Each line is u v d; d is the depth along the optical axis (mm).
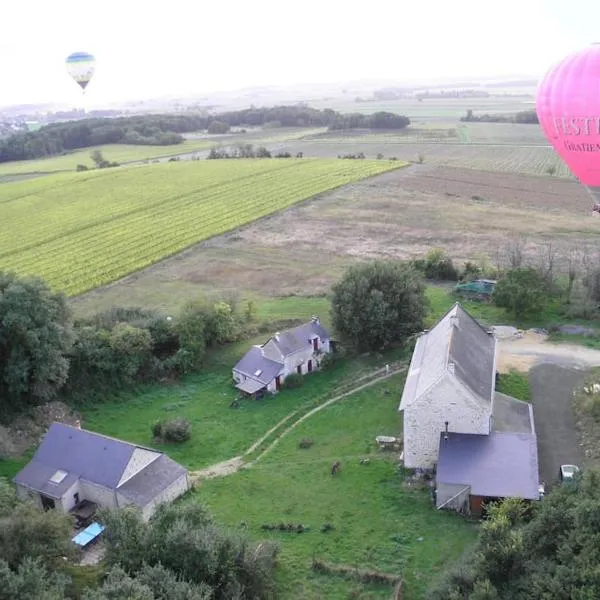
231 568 35875
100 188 156875
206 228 119000
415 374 53062
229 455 54531
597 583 28203
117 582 30719
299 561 41062
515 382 60656
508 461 45500
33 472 49219
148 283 94875
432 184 150875
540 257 93188
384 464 50906
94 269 99562
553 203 130875
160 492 46906
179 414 61125
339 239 111500
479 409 47250
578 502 34000
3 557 33625
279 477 50562
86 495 48219
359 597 37688
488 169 168375
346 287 69062
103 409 62531
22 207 142000
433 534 42719
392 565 40156
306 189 146375
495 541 34344
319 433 56562
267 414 60250
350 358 68812
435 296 83188
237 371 65812
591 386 57688
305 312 80750
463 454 46375
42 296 60625
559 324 72438
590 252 97562
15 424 57969
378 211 128250
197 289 91500
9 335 58688
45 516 37219
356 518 45031
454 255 99562
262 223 123062
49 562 35531
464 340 53188
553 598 29219
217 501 48094
